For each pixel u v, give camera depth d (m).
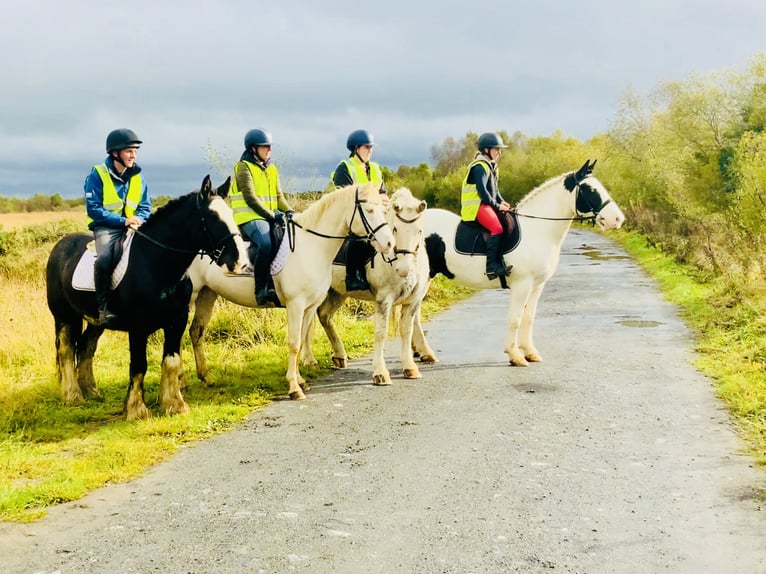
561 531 4.55
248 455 6.09
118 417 7.34
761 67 25.75
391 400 7.75
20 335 10.16
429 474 5.56
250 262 7.72
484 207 9.05
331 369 9.31
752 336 9.95
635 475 5.50
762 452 5.94
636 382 8.31
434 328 12.29
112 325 7.19
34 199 67.56
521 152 62.41
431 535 4.50
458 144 72.25
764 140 15.80
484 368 9.16
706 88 26.75
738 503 4.94
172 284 7.01
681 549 4.29
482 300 15.67
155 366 9.35
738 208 14.91
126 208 7.26
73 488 5.28
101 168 7.10
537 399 7.67
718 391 7.79
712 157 26.00
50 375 8.87
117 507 5.02
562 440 6.34
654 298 14.98
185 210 6.80
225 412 7.32
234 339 10.62
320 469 5.71
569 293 16.03
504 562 4.15
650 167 31.33
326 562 4.16
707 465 5.68
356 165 8.91
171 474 5.68
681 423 6.77
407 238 7.73
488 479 5.44
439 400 7.71
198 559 4.22
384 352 10.35
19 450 6.22
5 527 4.70
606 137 39.84
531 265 9.02
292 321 7.89
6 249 19.25
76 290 7.21
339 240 7.89
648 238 26.58
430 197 65.81
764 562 4.12
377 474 5.58
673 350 9.97
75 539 4.51
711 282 15.50
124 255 7.00
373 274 8.39
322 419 7.12
